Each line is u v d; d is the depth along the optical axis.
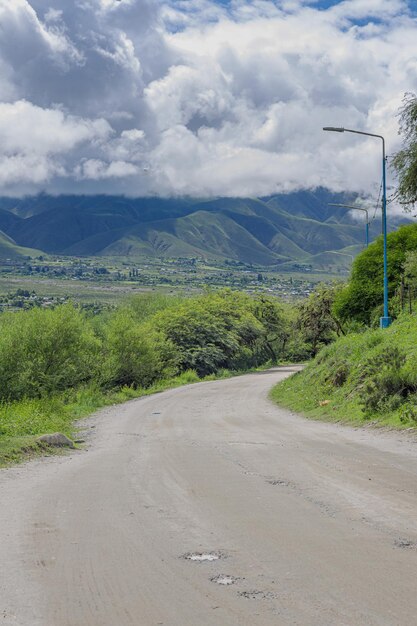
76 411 33.66
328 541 6.53
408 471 10.92
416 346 24.64
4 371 39.03
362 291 44.84
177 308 83.25
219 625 4.37
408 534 6.78
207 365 77.81
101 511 8.30
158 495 9.30
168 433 19.84
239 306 94.56
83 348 43.16
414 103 23.88
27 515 8.13
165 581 5.36
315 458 12.66
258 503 8.52
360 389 23.69
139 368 57.09
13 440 15.80
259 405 31.88
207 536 6.86
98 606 4.80
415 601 4.75
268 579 5.34
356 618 4.43
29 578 5.53
